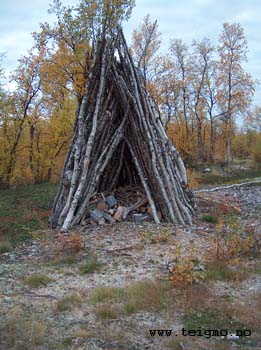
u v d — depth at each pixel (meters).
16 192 22.17
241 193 19.69
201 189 22.52
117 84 13.09
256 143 50.31
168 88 39.28
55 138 28.58
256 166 45.00
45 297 6.87
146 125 12.69
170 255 8.90
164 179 12.30
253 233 10.02
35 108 27.66
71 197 12.14
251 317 5.83
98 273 8.03
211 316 5.92
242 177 35.59
